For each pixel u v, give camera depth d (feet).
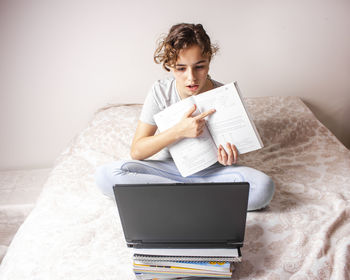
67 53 6.63
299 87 7.45
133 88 7.10
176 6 6.48
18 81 6.72
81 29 6.48
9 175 7.11
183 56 3.78
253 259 3.56
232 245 3.32
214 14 6.59
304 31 6.88
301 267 3.42
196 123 3.82
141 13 6.48
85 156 5.90
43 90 6.88
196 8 6.53
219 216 3.16
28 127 7.17
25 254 3.83
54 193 5.01
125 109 6.68
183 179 4.66
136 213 3.23
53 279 3.45
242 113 3.84
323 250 3.57
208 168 4.66
